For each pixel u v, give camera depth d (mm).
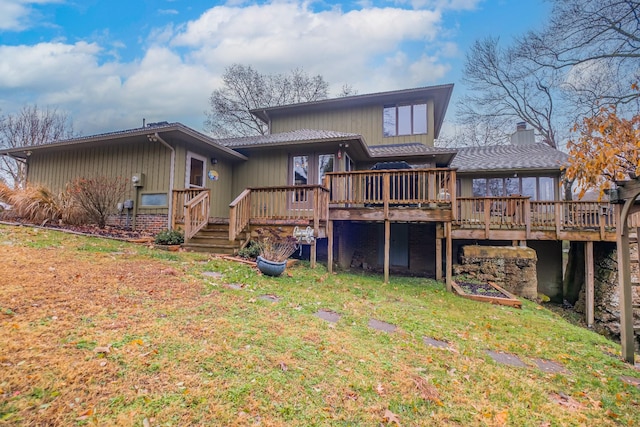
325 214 8453
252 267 6855
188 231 8367
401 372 3121
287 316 4184
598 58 13242
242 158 11758
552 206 11945
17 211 8805
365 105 14562
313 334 3682
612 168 3713
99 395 2156
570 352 4422
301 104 14961
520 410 2760
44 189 9492
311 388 2629
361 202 8164
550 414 2756
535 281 8703
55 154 11383
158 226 9500
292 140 10688
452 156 11852
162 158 9602
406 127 13945
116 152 10336
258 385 2531
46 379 2211
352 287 6734
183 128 8844
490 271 8930
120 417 1994
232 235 7875
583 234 9539
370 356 3365
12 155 11891
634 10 11773
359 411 2443
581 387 3393
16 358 2395
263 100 26344
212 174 11078
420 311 5480
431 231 12141
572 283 11930
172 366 2598
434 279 9133
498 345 4320
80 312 3361
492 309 6191
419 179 7938
